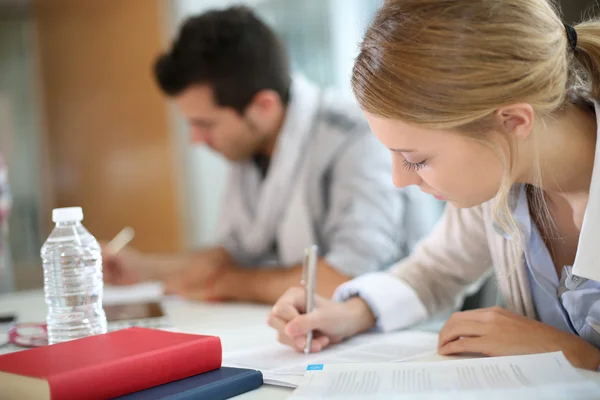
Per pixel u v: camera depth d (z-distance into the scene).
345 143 1.70
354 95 0.85
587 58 0.88
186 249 3.62
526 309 1.03
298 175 1.74
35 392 0.69
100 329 1.07
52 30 3.75
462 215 1.16
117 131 3.69
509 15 0.78
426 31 0.78
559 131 0.85
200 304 1.55
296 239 1.74
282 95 1.74
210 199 3.64
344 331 1.07
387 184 1.66
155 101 3.61
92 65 3.70
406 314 1.16
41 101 3.80
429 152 0.81
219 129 1.71
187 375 0.80
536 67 0.78
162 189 3.63
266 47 1.71
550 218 0.96
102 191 3.75
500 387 0.71
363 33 0.86
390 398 0.69
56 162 3.81
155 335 0.86
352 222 1.61
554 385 0.70
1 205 1.90
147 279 1.88
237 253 1.88
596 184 0.83
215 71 1.64
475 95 0.77
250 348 1.04
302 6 3.49
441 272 1.20
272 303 1.53
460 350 0.93
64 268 1.05
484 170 0.82
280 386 0.82
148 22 3.58
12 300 1.66
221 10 1.73
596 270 0.83
